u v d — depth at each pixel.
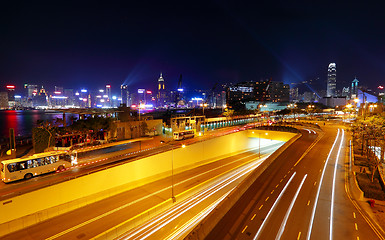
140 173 44.34
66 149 46.47
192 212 34.09
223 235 22.12
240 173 53.31
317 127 91.12
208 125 90.62
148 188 42.56
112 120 60.78
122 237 28.41
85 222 30.67
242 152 76.44
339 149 54.84
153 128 74.50
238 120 113.81
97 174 37.16
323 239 21.22
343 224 23.72
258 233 22.28
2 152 43.03
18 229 27.97
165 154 49.81
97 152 49.91
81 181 34.97
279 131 75.44
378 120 45.19
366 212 26.12
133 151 51.03
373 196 29.06
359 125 51.41
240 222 24.31
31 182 32.53
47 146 46.84
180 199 39.22
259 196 30.39
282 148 54.34
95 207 34.59
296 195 30.47
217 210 25.42
